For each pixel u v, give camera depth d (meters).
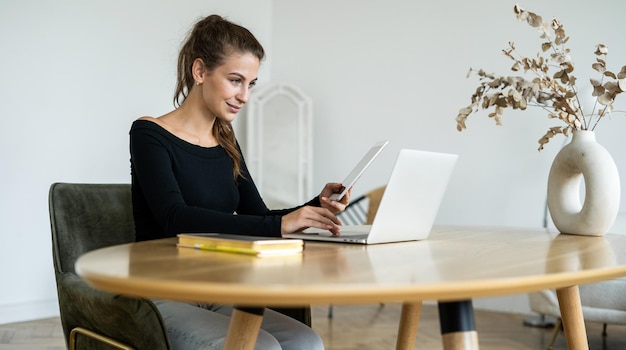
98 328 1.83
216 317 1.82
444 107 5.82
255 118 6.37
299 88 6.43
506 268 1.25
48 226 5.14
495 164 5.57
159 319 1.63
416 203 1.87
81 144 5.31
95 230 2.15
